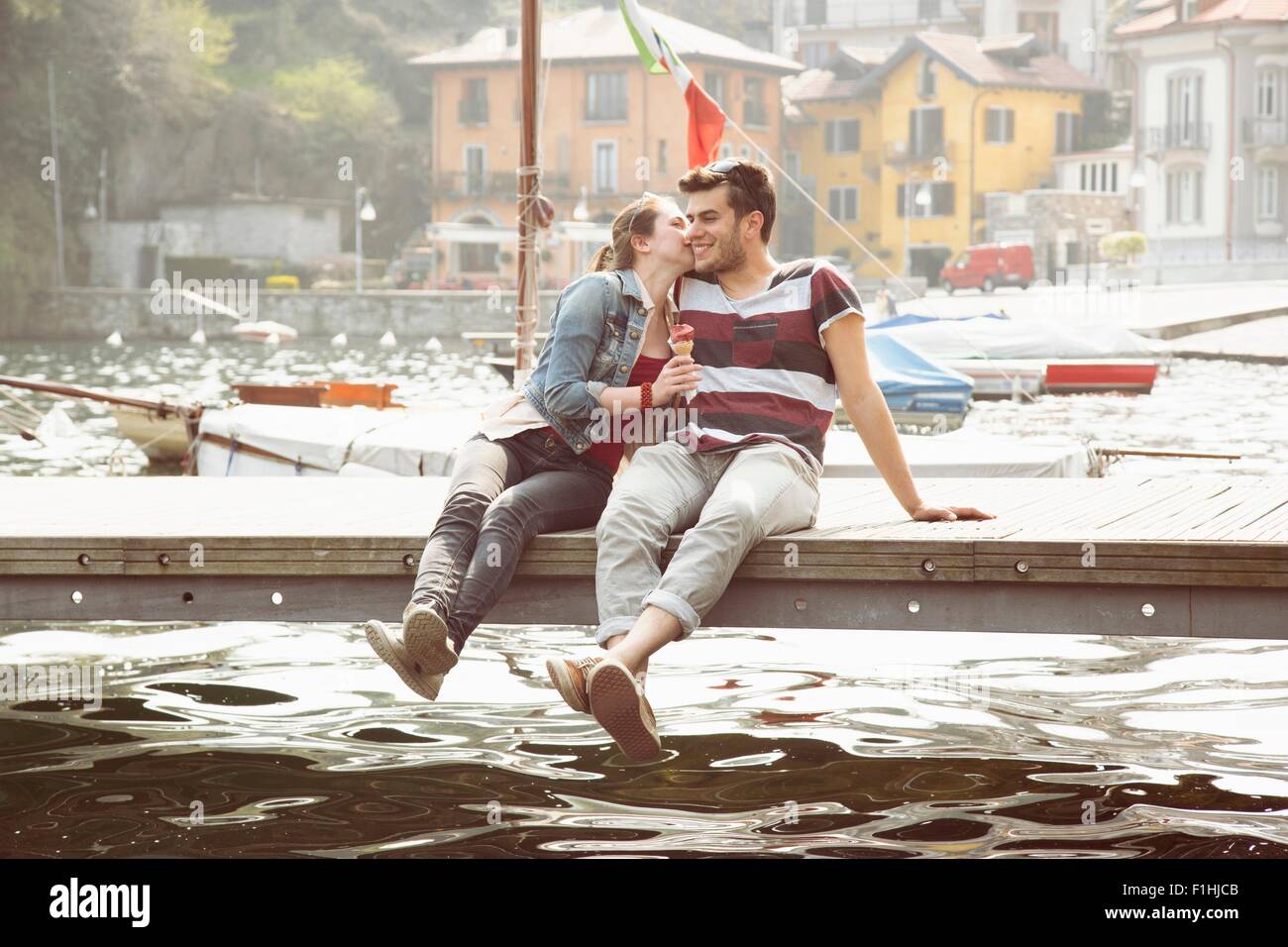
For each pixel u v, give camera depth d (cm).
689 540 390
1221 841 358
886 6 8425
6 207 6925
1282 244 6016
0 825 376
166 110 7569
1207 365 3262
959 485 580
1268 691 507
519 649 596
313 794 399
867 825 371
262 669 560
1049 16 7794
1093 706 489
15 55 7150
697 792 399
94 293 6538
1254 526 440
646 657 377
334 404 1641
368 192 8175
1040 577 410
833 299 421
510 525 407
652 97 6881
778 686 523
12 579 469
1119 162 6656
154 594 464
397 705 500
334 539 451
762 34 8688
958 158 6819
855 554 415
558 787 405
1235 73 5928
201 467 1145
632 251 432
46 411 1995
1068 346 2469
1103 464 939
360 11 8875
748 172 425
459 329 6141
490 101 7138
